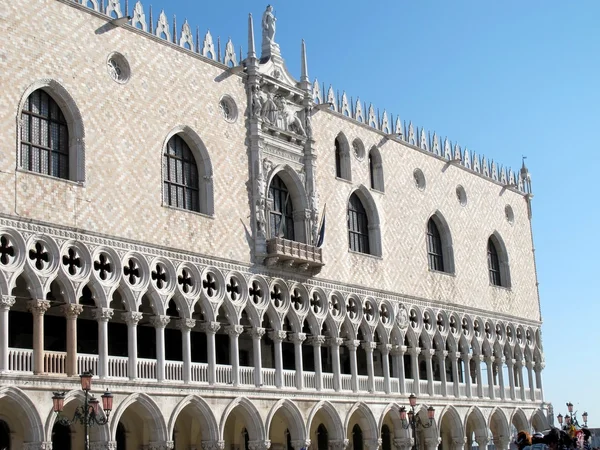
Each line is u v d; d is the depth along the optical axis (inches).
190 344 2642.7
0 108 2052.2
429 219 3543.3
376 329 3127.5
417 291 3334.2
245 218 2662.4
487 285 3779.5
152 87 2440.9
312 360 3132.4
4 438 2151.8
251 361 2864.2
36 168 2145.7
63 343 2386.8
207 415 2415.1
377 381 3075.8
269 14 2935.5
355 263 3053.6
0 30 2081.7
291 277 2775.6
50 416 2038.6
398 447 3137.3
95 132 2261.3
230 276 2571.4
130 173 2332.7
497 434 3737.7
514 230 4077.3
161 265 2384.4
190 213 2479.1
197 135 2549.2
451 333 3491.6
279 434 2955.2
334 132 3080.7
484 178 3912.4
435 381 3388.3
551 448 1400.1
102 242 2224.4
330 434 2864.2
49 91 2191.2
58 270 2111.2
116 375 2217.0
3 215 2015.3
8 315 2137.1
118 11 2386.8
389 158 3336.6
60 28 2222.0
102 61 2314.2
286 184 2888.8
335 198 3026.6
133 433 2447.1
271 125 2787.9
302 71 2989.7
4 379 1966.0
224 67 2677.2
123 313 2269.9
